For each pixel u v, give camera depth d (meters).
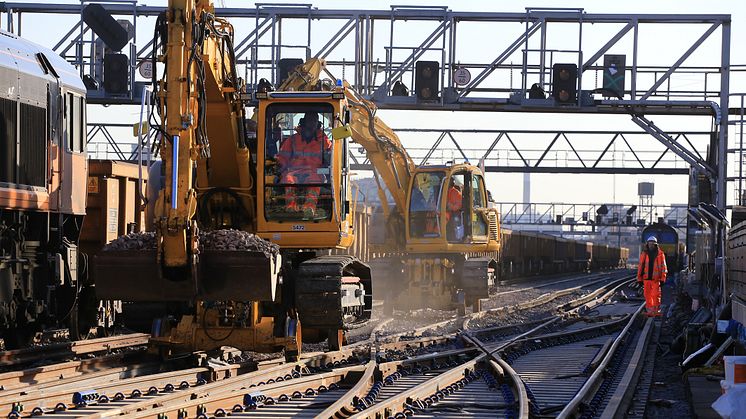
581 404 16.50
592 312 44.66
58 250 22.22
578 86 50.84
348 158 21.94
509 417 16.02
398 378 20.30
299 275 20.00
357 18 50.16
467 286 37.84
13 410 14.34
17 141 20.59
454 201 38.81
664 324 37.31
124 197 26.42
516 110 51.31
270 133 21.02
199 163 21.12
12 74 20.52
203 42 18.59
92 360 19.30
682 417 16.80
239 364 20.17
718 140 50.28
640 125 51.69
